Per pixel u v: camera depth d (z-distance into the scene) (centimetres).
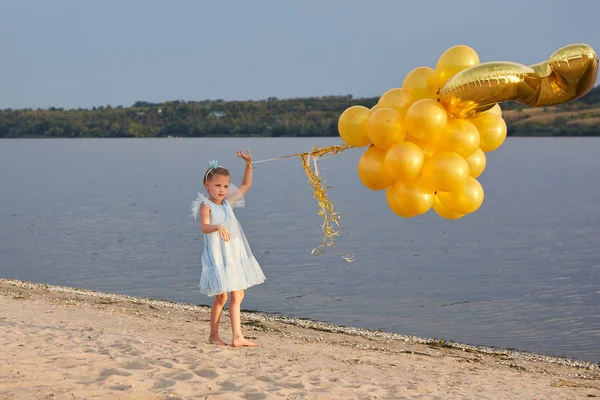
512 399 600
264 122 14425
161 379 495
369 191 4972
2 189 4859
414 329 1215
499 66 497
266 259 2025
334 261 1998
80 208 3603
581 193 4544
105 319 991
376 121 538
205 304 1415
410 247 2327
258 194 4559
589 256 2117
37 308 1055
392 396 523
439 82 547
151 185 5309
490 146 567
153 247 2269
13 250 2192
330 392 511
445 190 538
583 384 772
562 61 475
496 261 2033
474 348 1055
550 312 1367
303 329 1106
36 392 450
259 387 502
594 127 15900
